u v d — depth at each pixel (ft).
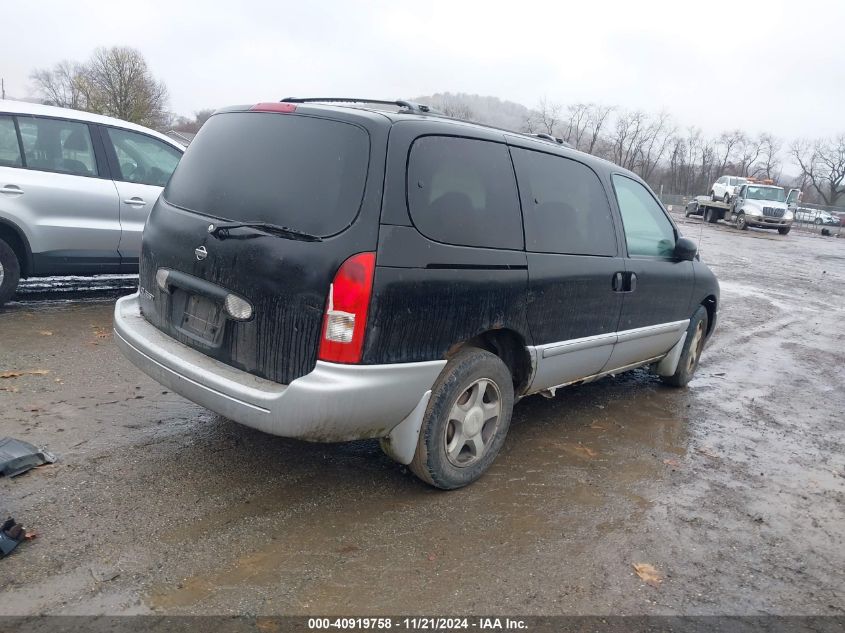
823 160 270.26
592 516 11.41
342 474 11.97
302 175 10.07
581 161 14.17
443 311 10.44
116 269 21.21
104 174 20.70
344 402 9.51
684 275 17.19
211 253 10.50
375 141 9.85
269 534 9.92
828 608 9.46
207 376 10.12
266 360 9.97
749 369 22.54
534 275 12.10
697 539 11.00
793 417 17.81
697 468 13.85
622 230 14.94
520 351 12.62
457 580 9.30
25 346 17.11
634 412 16.99
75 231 19.94
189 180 11.70
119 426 13.07
